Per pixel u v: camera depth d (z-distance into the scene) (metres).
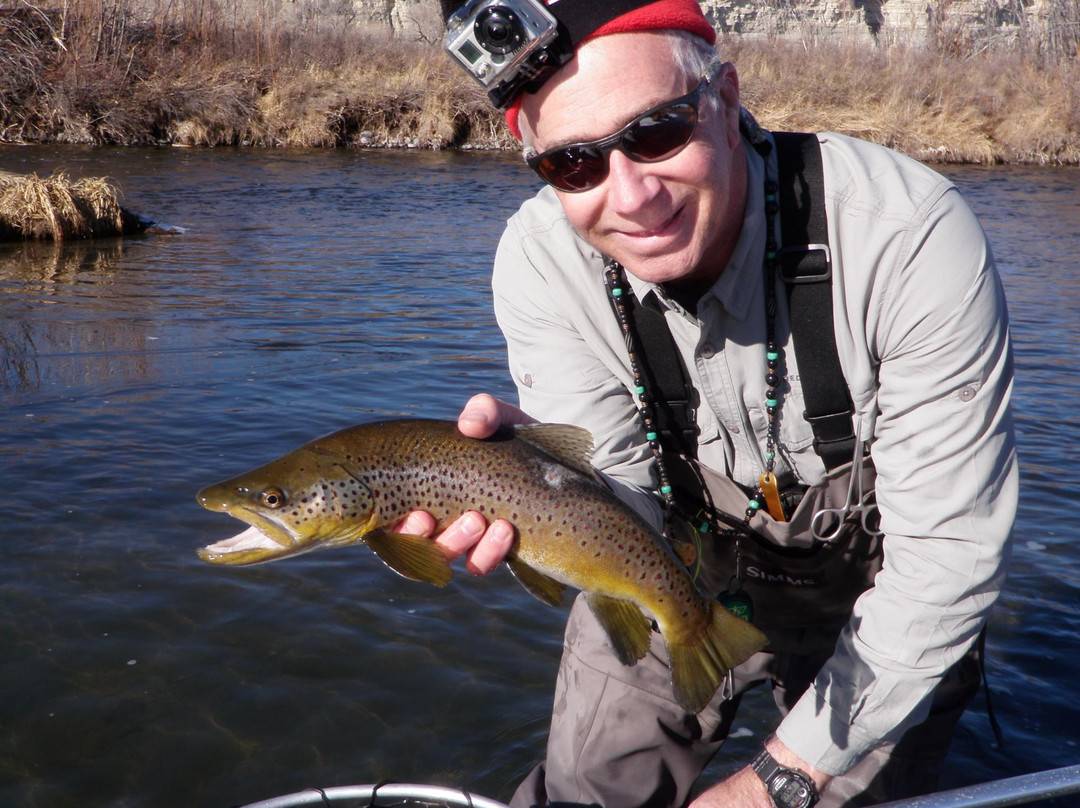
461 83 11.21
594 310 0.95
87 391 2.81
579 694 1.10
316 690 1.47
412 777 1.30
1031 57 12.35
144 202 6.73
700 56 0.79
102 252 5.16
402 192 7.64
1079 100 11.10
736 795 0.92
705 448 0.99
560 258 0.95
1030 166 10.66
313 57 11.42
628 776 1.08
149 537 1.89
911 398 0.85
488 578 1.82
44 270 4.63
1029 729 1.41
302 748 1.35
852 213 0.85
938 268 0.83
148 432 2.46
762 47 12.87
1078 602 1.73
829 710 0.89
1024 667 1.55
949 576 0.84
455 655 1.57
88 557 1.80
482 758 1.34
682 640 0.84
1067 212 7.27
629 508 0.82
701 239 0.82
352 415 2.63
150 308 3.91
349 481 0.77
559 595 0.83
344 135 10.73
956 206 0.85
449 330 3.65
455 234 5.99
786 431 0.94
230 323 3.69
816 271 0.87
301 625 1.63
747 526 1.01
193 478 2.17
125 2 10.61
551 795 1.09
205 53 10.84
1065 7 12.56
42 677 1.46
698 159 0.79
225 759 1.32
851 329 0.87
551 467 0.80
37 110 9.66
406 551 0.77
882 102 11.29
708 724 1.12
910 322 0.84
